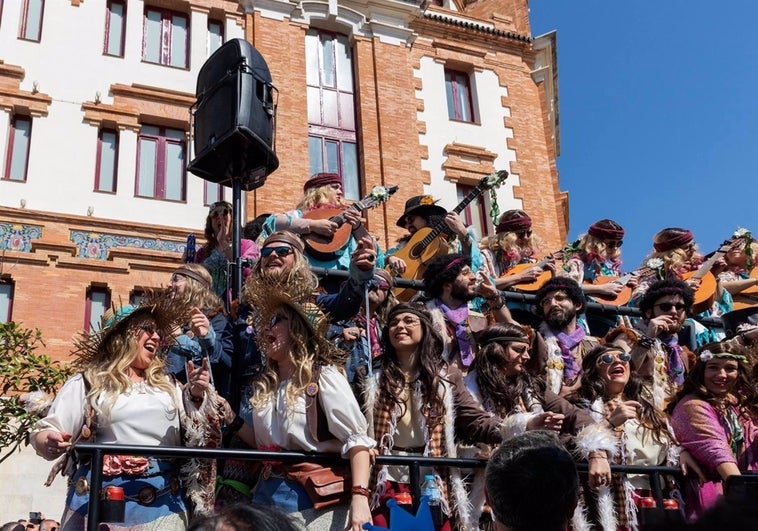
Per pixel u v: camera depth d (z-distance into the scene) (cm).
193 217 1700
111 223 1614
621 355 552
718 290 865
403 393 468
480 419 472
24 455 1294
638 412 532
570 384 601
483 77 2131
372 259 521
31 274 1515
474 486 465
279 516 263
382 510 432
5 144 1625
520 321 732
